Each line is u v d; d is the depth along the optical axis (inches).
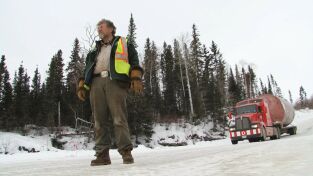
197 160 84.0
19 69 2102.6
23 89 1929.1
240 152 101.7
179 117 1924.2
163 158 133.1
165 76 2235.5
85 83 120.2
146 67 2129.7
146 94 1616.6
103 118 119.0
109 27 122.7
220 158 82.4
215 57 2534.5
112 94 115.0
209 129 1712.6
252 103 633.6
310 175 38.0
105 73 117.3
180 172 56.3
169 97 2014.0
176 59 2218.3
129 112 1352.1
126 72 117.5
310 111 3292.3
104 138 118.0
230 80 2677.2
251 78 3280.0
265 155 76.8
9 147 1278.3
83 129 1507.1
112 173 64.8
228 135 1651.1
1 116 1699.1
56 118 1839.3
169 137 1537.9
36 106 1855.3
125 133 113.0
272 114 679.7
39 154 492.1
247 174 45.4
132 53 123.3
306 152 73.5
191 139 1549.0
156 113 1843.0
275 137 663.1
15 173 88.7
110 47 120.9
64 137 1435.8
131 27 1934.1
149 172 60.8
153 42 2372.0
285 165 51.9
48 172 83.4
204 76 2091.5
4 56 1908.2
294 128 808.3
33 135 1612.9
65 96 1841.8
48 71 1990.7
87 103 1509.6
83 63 1095.6
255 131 601.6
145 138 1446.9
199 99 1939.0
